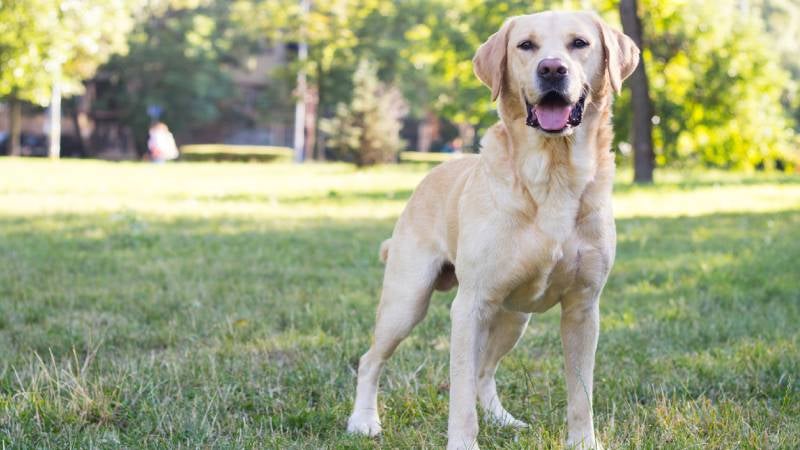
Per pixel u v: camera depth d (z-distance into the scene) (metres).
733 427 3.48
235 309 5.88
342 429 3.78
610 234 3.39
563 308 3.51
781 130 23.14
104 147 47.78
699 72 21.72
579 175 3.30
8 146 44.81
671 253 8.24
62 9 23.78
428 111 44.00
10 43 23.44
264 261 7.97
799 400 3.90
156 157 33.16
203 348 4.84
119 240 9.21
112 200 14.27
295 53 45.94
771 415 3.70
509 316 3.91
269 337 5.10
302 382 4.25
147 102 41.59
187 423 3.57
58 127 40.41
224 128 51.53
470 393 3.29
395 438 3.57
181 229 10.27
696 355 4.65
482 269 3.35
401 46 36.56
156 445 3.37
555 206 3.29
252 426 3.69
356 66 38.09
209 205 13.55
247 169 27.33
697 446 3.25
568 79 3.26
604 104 3.51
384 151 27.11
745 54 21.77
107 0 25.28
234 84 45.75
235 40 44.09
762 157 23.42
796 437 3.37
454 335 3.36
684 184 16.48
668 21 20.25
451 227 3.65
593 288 3.40
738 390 4.09
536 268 3.32
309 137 43.19
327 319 5.56
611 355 4.78
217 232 10.00
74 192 15.91
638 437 3.34
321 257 8.20
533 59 3.38
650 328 5.32
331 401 4.03
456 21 25.53
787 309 5.80
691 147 22.80
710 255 8.01
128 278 7.04
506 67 3.56
